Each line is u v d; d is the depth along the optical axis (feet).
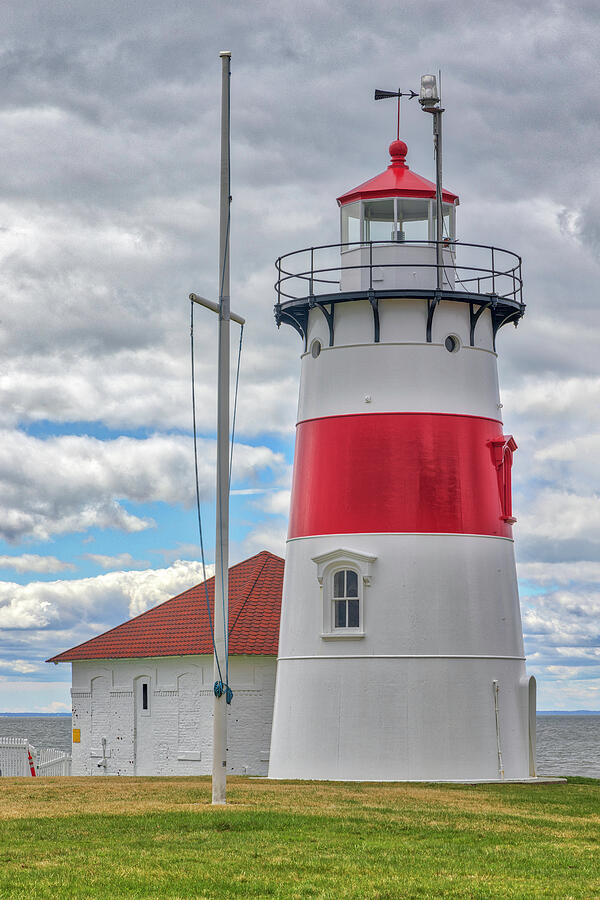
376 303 124.36
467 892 69.36
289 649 125.70
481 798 104.78
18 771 167.43
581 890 70.38
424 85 126.82
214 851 77.46
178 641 153.48
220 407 96.84
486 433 126.82
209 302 96.94
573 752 460.14
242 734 146.41
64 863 73.67
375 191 126.93
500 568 125.29
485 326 129.70
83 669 166.61
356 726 119.55
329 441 125.49
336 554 122.21
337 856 77.25
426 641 120.06
